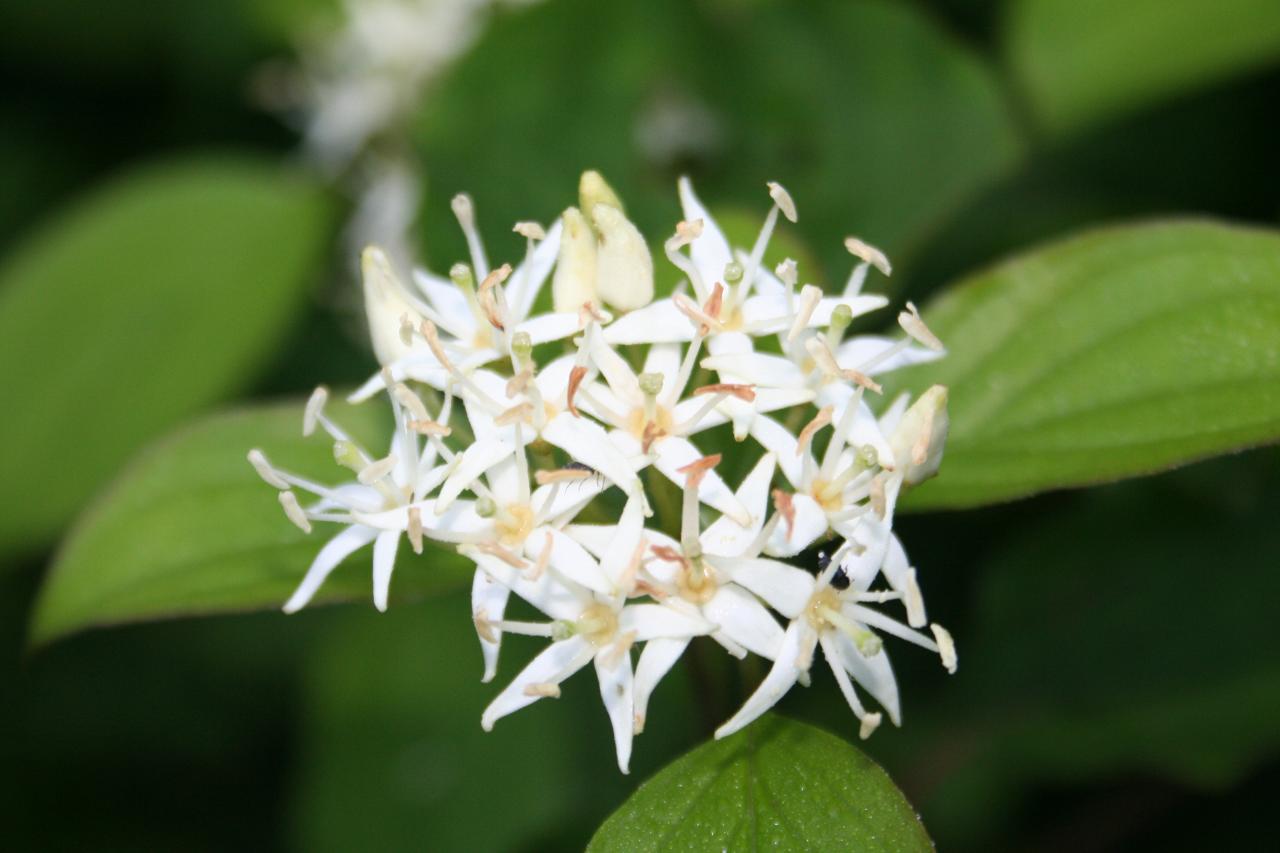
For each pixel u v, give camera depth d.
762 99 0.18
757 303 0.14
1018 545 0.17
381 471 0.13
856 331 0.17
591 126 0.18
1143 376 0.14
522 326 0.14
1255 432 0.14
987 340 0.15
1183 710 0.17
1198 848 0.17
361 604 0.18
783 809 0.13
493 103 0.18
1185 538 0.17
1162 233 0.14
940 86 0.18
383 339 0.14
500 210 0.18
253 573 0.14
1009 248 0.18
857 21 0.18
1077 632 0.17
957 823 0.18
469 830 0.18
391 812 0.18
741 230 0.15
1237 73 0.17
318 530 0.15
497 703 0.13
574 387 0.13
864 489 0.13
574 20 0.18
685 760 0.13
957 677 0.17
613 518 0.14
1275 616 0.17
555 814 0.18
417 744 0.18
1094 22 0.17
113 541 0.15
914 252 0.17
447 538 0.13
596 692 0.18
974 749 0.17
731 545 0.13
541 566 0.13
